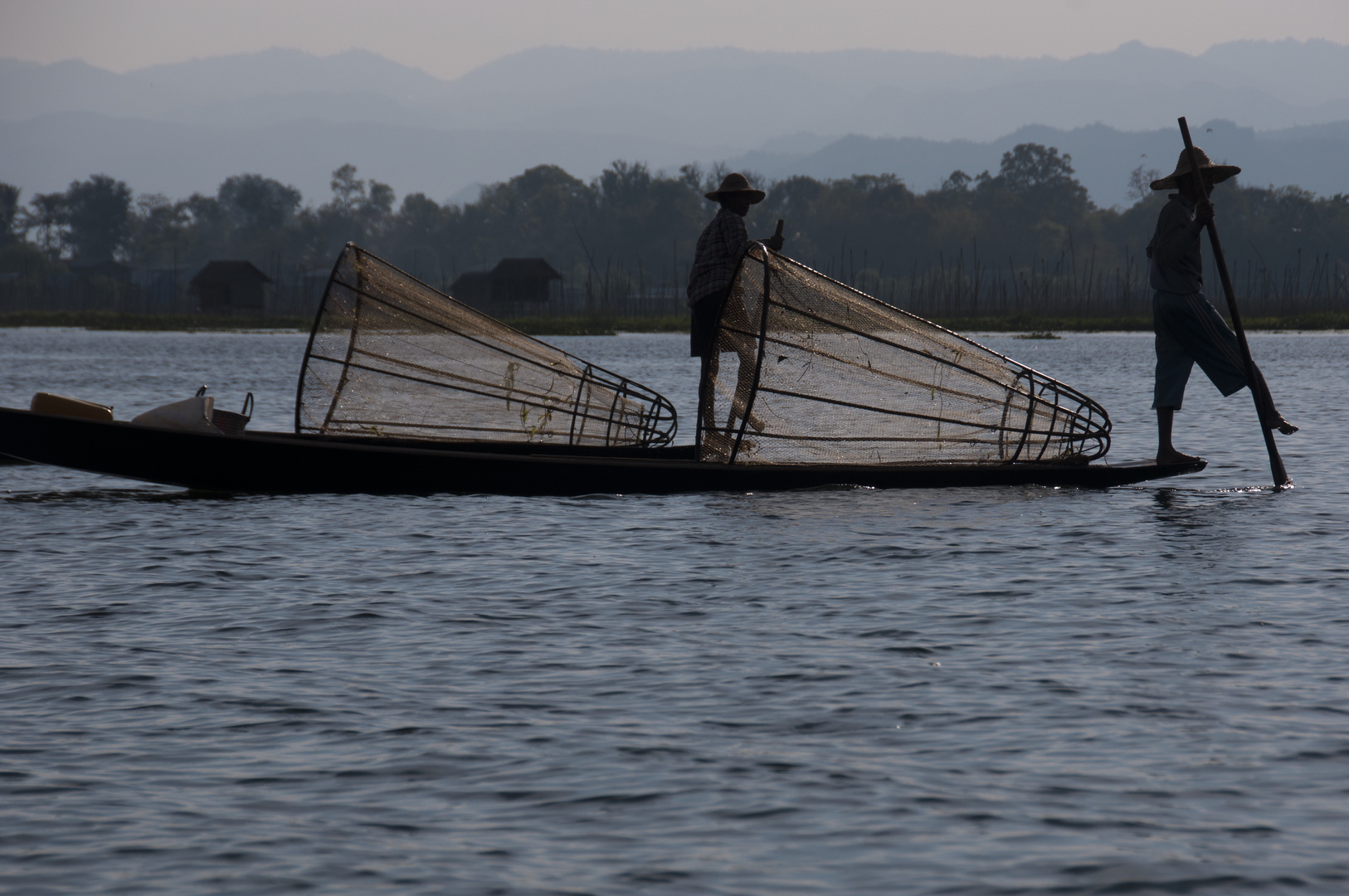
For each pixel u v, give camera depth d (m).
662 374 92.12
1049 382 35.66
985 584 22.17
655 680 16.55
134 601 21.09
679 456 40.03
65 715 15.17
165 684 16.36
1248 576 22.69
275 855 11.60
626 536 27.11
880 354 34.53
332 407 38.53
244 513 30.36
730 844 11.84
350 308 38.44
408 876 11.23
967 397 35.19
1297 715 15.02
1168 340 35.19
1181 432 49.19
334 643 18.42
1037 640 18.42
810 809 12.55
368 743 14.30
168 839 11.94
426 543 26.33
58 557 24.89
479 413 39.94
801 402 34.12
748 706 15.52
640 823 12.27
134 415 58.22
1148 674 16.70
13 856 11.58
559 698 15.85
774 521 28.95
